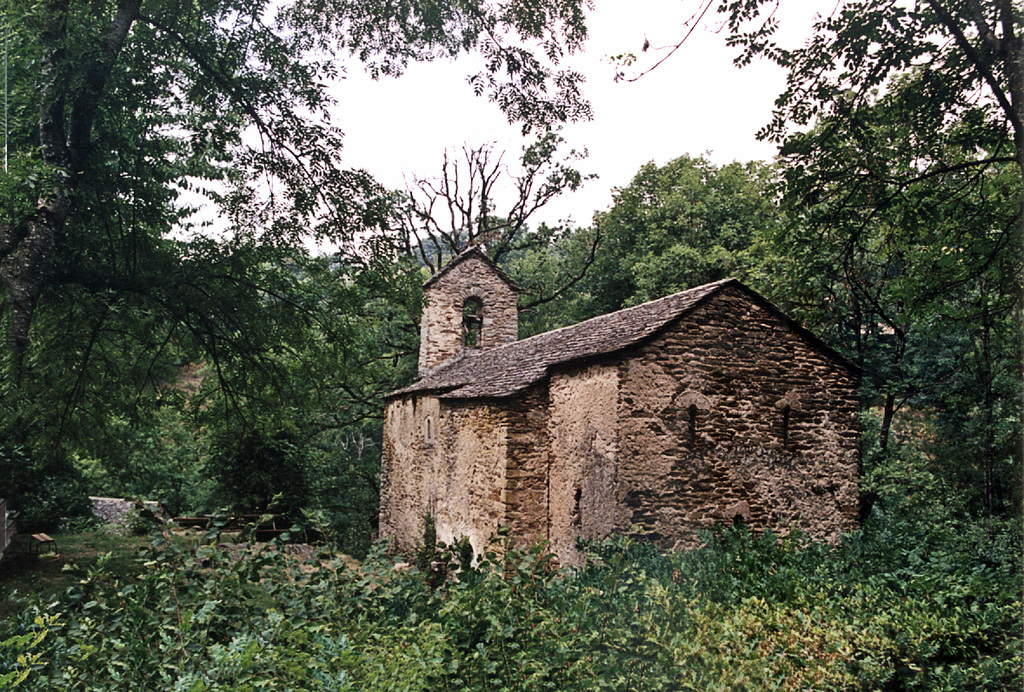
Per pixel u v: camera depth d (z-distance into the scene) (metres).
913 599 6.01
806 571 7.02
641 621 5.57
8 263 8.88
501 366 14.35
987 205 9.18
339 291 13.27
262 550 5.30
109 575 4.76
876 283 15.62
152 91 10.85
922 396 16.52
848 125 8.91
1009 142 8.60
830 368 10.53
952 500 12.96
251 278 12.91
